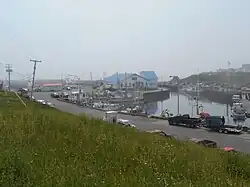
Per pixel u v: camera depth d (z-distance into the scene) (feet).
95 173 17.97
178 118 133.08
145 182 17.33
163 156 24.29
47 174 16.61
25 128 29.04
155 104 297.94
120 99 277.23
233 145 93.04
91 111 167.32
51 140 26.08
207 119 127.24
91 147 25.21
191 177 21.15
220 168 24.77
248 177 25.53
